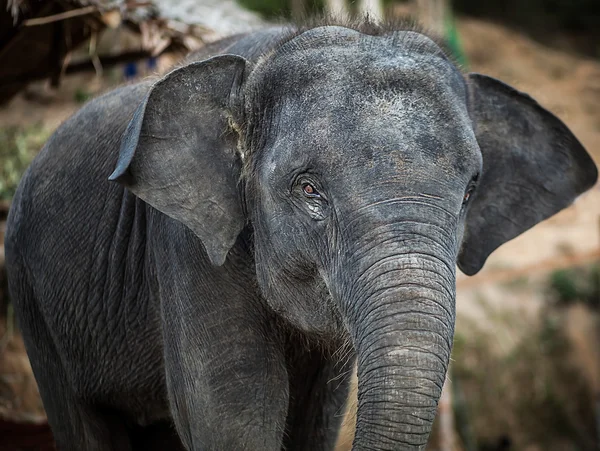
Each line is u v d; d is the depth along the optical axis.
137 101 7.67
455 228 5.42
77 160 7.86
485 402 21.69
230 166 6.21
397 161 5.39
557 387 22.38
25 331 8.57
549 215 7.02
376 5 15.20
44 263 8.00
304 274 5.93
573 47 38.22
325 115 5.63
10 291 8.71
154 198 6.02
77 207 7.76
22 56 10.95
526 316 22.80
